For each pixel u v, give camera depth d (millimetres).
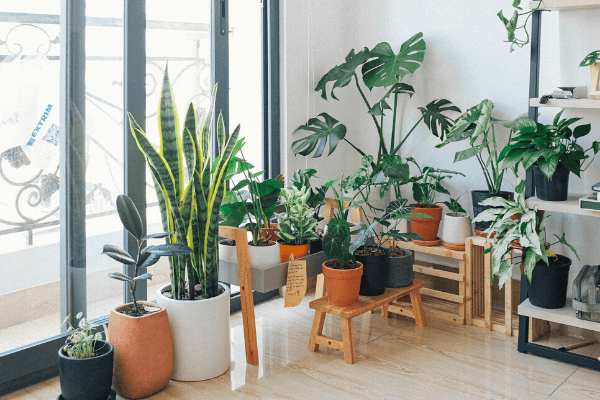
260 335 2699
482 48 2943
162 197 2191
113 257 2049
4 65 2125
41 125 2250
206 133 2277
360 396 2145
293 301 2426
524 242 2295
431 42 3113
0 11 2096
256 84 3031
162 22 2590
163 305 2258
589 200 2258
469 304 2826
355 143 3441
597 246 2697
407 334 2723
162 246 2043
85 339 2023
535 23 2402
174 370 2258
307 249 2564
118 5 2420
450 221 2834
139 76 2508
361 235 2457
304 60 3174
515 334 2707
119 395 2152
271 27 3008
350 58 3068
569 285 2793
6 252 2209
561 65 2707
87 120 2383
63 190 2342
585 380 2273
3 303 2211
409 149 3275
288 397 2141
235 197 2449
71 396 1965
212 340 2250
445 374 2318
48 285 2336
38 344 2270
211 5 2783
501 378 2283
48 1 2217
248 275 2328
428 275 3217
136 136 2070
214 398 2127
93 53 2367
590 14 2598
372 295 2588
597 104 2238
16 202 2215
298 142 3191
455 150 3094
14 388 2207
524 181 2541
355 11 3373
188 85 2738
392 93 3273
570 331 2713
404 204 2664
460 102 3057
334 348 2463
